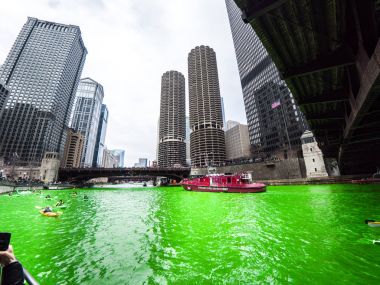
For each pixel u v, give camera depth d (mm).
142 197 44344
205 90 169000
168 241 12523
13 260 2408
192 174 98312
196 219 18391
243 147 186250
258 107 135750
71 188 88875
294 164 66750
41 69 172875
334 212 19078
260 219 17141
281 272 8164
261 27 17047
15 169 110500
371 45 14641
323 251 10070
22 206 29484
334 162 64062
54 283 7809
